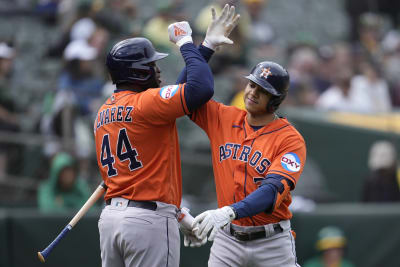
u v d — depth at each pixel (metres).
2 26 42.31
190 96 14.26
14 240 25.98
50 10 43.06
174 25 15.26
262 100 14.67
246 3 44.50
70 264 26.05
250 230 15.20
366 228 27.36
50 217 26.23
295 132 15.02
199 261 26.42
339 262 26.86
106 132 14.96
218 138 15.41
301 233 26.98
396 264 27.25
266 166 14.80
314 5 57.19
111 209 14.77
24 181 31.58
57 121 31.91
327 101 39.56
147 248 14.38
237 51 38.78
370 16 47.69
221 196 15.38
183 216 15.70
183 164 34.06
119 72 14.92
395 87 41.66
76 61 33.78
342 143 37.56
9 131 32.12
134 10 39.78
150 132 14.56
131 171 14.63
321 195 33.34
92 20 37.16
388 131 37.22
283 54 44.66
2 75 34.69
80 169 31.94
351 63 41.94
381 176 32.19
